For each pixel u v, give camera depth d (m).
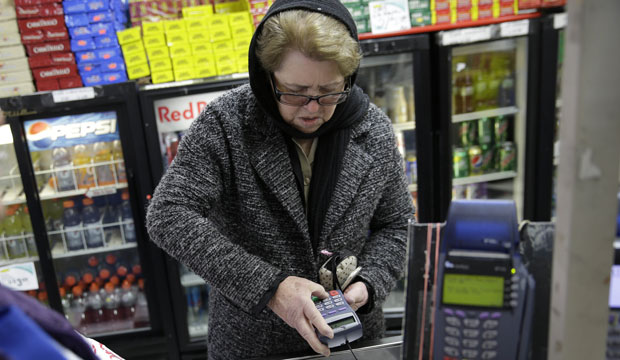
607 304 0.45
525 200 2.65
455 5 2.34
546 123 2.48
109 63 2.35
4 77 2.30
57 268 2.88
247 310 0.99
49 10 2.27
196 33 2.29
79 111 2.32
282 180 1.13
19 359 0.32
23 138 2.35
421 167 2.51
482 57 2.68
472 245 0.60
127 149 2.41
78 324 2.83
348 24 0.98
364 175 1.19
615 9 0.37
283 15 0.94
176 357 2.73
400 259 1.22
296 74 0.95
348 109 1.16
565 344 0.46
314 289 0.97
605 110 0.39
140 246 2.59
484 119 2.79
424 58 2.32
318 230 1.20
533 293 0.59
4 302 0.46
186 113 2.50
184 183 1.11
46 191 2.64
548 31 2.33
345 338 0.93
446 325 0.62
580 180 0.41
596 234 0.42
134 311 2.89
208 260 1.01
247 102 1.16
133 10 2.38
